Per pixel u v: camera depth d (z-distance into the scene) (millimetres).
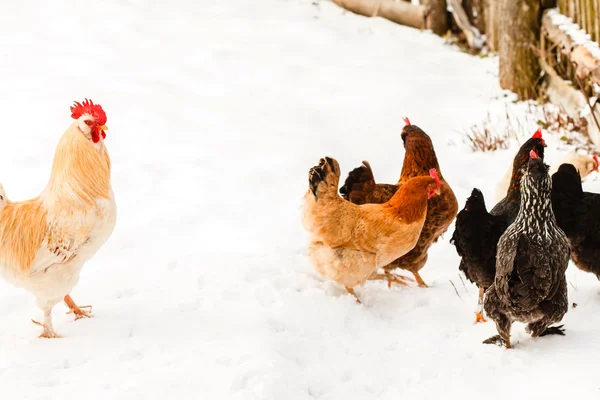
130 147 10016
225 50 13648
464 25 14547
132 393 4621
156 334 5559
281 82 12539
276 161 9695
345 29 15078
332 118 11258
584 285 6504
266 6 15992
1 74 12125
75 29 14102
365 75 12859
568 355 5152
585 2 10469
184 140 10273
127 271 6992
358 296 6543
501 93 12117
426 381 4984
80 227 5422
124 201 8672
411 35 15133
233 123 10859
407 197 6066
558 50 11172
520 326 5832
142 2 15594
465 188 8977
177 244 7680
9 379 4902
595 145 9711
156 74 12547
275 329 5625
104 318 5875
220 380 4746
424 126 10969
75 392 4703
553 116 10562
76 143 5477
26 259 5461
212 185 9062
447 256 7617
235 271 6727
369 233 6039
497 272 5199
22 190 8828
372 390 4891
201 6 15758
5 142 10016
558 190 6008
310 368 5082
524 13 11648
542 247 4934
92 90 11602
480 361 5215
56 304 6227
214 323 5703
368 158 9961
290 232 7883
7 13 14500
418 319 6062
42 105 11016
